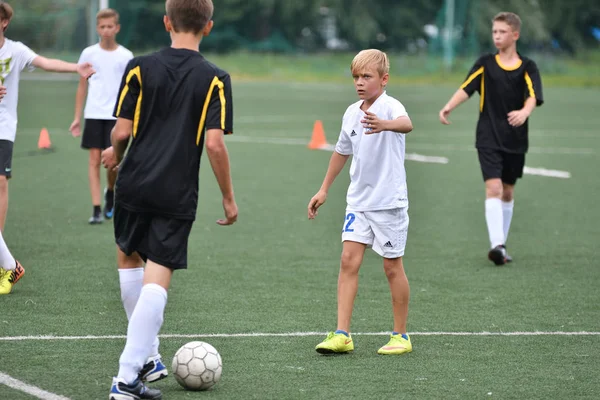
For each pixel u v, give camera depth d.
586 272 22.36
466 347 15.59
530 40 175.75
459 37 166.12
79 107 27.23
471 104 94.06
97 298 18.53
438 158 47.59
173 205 12.13
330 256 23.73
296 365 14.29
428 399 12.70
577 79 141.00
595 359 14.95
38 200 31.84
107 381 13.14
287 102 88.06
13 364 13.90
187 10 12.33
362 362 14.55
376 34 175.38
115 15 27.19
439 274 21.91
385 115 14.81
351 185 15.34
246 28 178.75
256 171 41.06
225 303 18.45
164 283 12.19
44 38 107.75
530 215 31.08
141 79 12.26
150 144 12.23
